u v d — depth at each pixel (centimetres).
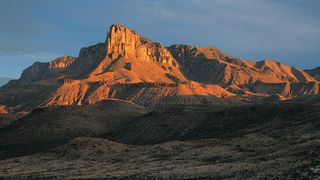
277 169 7175
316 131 13050
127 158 13475
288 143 11512
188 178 8050
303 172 6275
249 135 13975
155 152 13662
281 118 17638
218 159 11081
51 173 11831
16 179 11025
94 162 13412
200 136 19838
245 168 8094
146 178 8644
